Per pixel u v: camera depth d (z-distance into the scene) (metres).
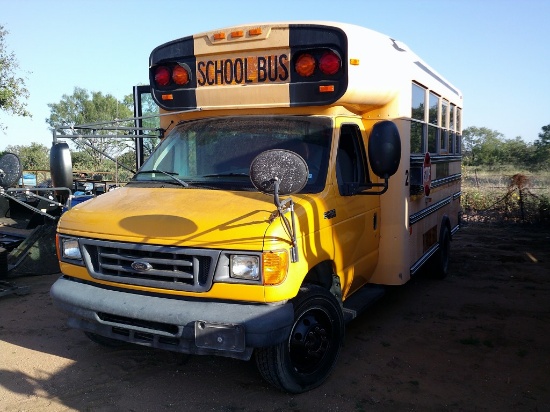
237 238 3.84
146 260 4.06
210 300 3.96
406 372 4.91
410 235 6.13
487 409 4.25
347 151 5.19
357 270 5.27
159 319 3.93
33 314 6.40
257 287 3.81
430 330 6.07
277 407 4.23
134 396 4.39
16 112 26.78
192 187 4.67
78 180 13.02
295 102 4.84
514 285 8.13
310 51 4.72
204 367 4.96
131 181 5.13
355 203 5.12
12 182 5.69
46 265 8.09
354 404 4.29
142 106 7.12
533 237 12.73
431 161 7.29
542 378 4.82
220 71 5.12
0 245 8.24
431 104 7.44
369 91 5.01
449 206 8.88
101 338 5.23
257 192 4.41
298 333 4.36
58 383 4.60
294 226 3.92
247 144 4.94
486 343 5.66
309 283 4.55
